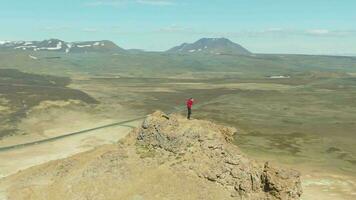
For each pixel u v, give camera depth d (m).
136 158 47.12
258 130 109.88
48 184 48.22
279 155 87.06
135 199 42.66
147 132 49.31
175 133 47.75
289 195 43.47
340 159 85.25
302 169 77.62
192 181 43.59
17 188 48.97
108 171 46.41
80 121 116.00
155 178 44.28
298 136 104.19
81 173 47.56
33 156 81.19
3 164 75.56
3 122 109.31
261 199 43.25
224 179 43.81
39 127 106.50
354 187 68.50
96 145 90.62
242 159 45.00
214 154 45.31
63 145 90.19
